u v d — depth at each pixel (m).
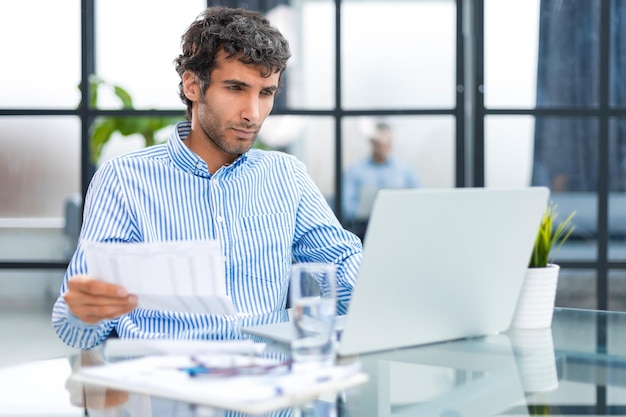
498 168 4.08
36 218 4.11
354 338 1.44
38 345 3.80
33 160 4.08
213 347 1.37
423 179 4.07
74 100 4.05
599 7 4.04
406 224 1.38
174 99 4.05
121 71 4.05
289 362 1.32
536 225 1.59
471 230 1.47
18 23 4.02
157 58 4.04
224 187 2.01
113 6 4.02
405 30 4.02
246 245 2.02
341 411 1.17
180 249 1.35
